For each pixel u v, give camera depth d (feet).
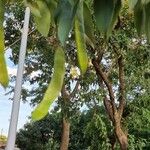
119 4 8.82
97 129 57.98
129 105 55.88
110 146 56.85
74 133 121.19
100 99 53.16
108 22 8.23
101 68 49.67
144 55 49.01
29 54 69.67
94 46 9.05
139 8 9.00
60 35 7.99
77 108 57.98
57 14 8.21
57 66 8.66
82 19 8.71
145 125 57.00
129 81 53.21
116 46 47.93
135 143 58.18
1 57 8.11
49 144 115.96
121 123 56.24
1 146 98.53
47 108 8.19
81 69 8.80
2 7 8.46
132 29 46.42
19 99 46.50
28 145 139.13
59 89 8.46
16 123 46.32
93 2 8.32
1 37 8.27
